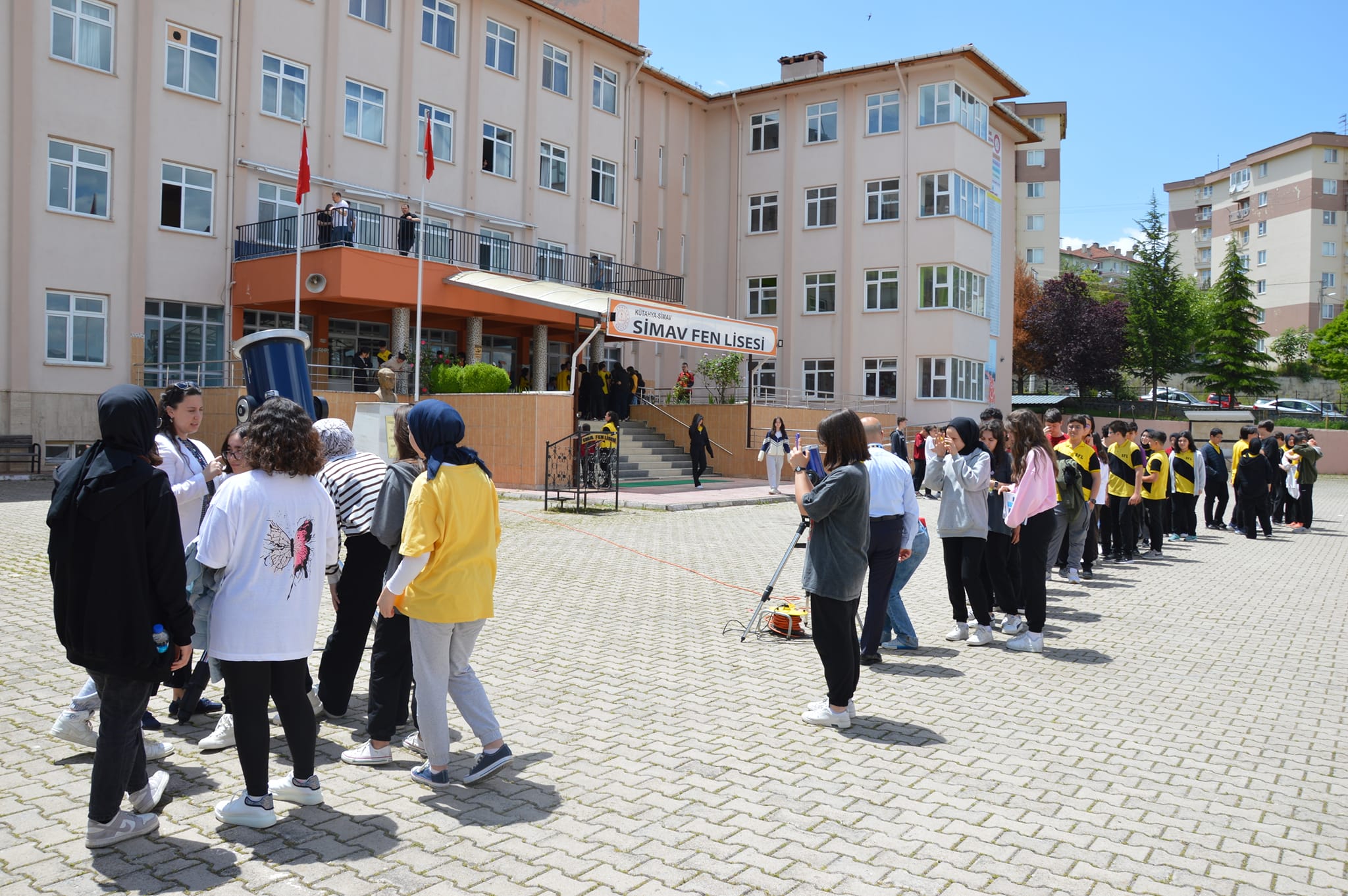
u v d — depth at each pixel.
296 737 4.03
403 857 3.65
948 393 31.59
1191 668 7.09
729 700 5.93
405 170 26.47
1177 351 52.97
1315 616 9.30
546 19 30.03
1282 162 75.12
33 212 20.27
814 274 34.22
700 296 36.47
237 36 23.16
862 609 9.12
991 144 34.12
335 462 5.03
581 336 31.02
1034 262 71.94
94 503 3.40
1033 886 3.52
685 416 26.64
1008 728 5.48
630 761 4.79
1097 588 10.84
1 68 19.84
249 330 23.77
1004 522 7.69
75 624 3.45
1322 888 3.55
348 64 25.31
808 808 4.22
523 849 3.74
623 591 9.75
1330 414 45.78
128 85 21.53
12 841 3.68
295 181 24.39
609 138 32.62
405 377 22.09
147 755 4.62
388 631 4.61
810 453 6.45
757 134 35.66
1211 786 4.62
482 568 4.38
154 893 3.31
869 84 33.09
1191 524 16.25
